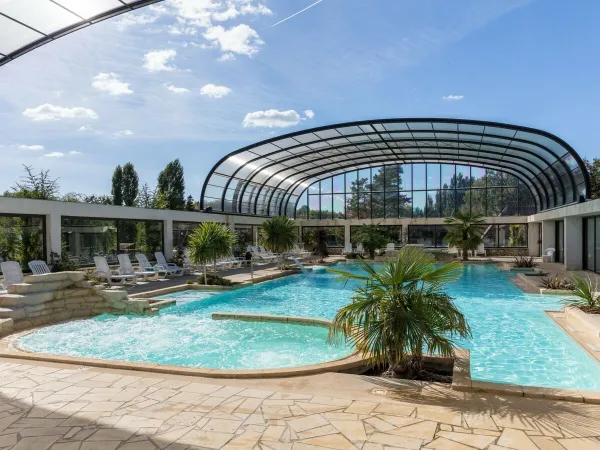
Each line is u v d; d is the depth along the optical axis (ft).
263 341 27.07
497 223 93.97
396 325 17.21
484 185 96.12
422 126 64.34
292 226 67.77
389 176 101.35
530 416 13.52
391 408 14.20
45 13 27.25
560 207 63.57
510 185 94.84
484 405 14.53
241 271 64.28
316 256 94.22
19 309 29.73
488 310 36.01
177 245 67.00
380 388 16.43
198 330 29.68
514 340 27.12
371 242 83.71
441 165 98.27
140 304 34.68
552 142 58.90
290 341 27.07
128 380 17.30
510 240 94.27
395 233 100.48
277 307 39.09
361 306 18.26
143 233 60.95
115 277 46.93
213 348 25.63
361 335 18.37
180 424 12.96
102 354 24.49
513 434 12.19
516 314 34.30
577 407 14.34
